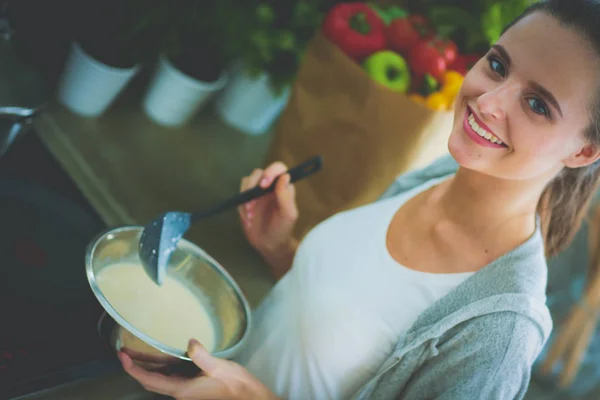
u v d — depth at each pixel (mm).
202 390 908
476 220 856
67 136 1588
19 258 1140
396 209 977
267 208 1147
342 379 937
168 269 1020
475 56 1548
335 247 995
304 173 1035
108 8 1549
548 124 716
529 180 796
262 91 1896
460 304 827
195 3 1604
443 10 1557
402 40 1452
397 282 910
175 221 963
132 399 1009
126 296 948
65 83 1601
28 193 1240
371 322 914
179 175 1735
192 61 1758
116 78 1584
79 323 1095
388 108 1382
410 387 854
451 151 786
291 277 1049
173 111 1800
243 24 1664
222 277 1047
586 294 2193
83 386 986
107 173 1596
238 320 1019
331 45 1447
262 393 917
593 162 792
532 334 786
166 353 852
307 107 1521
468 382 784
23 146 1314
